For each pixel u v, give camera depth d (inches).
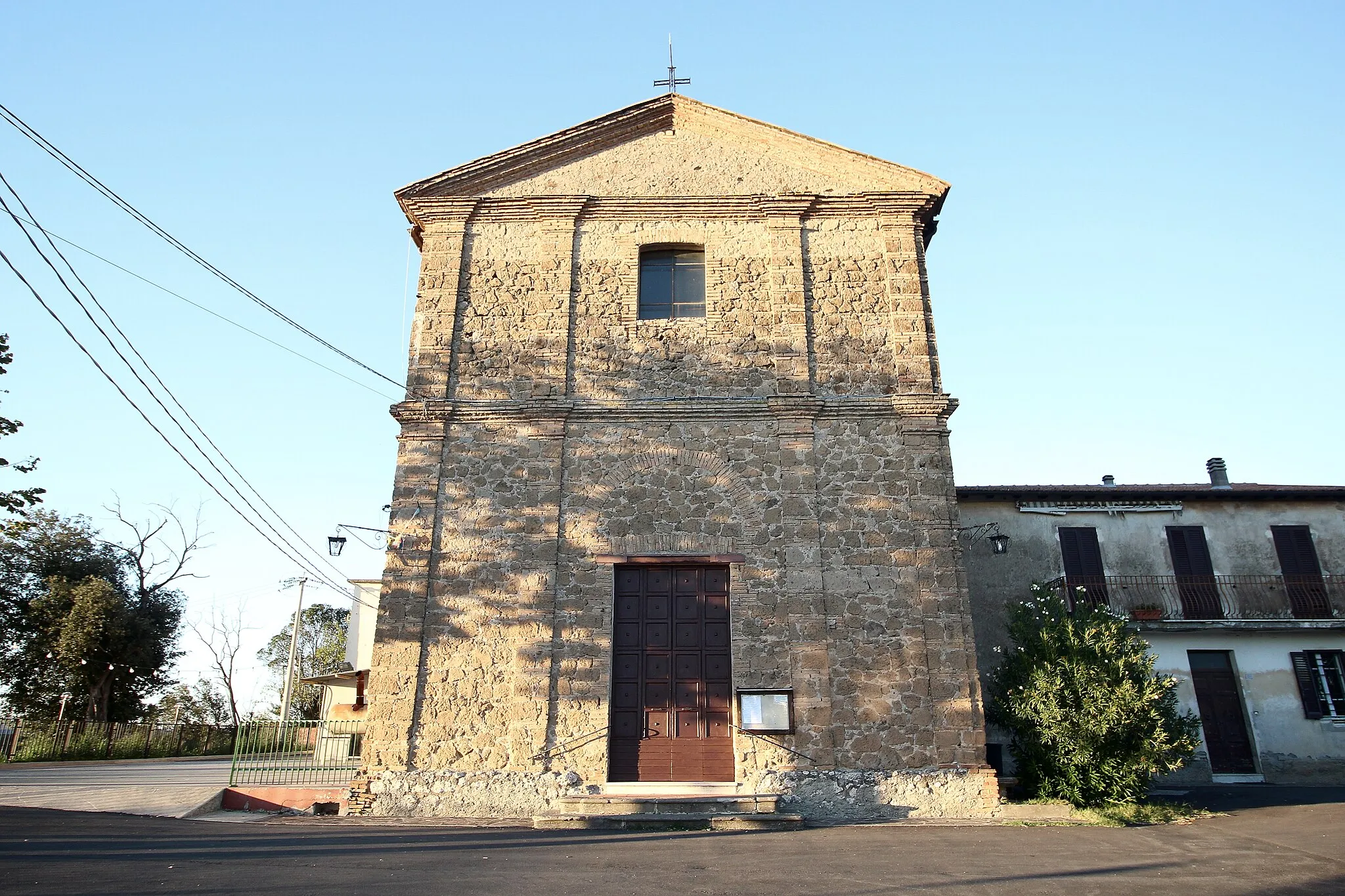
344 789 482.6
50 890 263.7
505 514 510.0
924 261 575.2
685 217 583.8
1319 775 706.2
